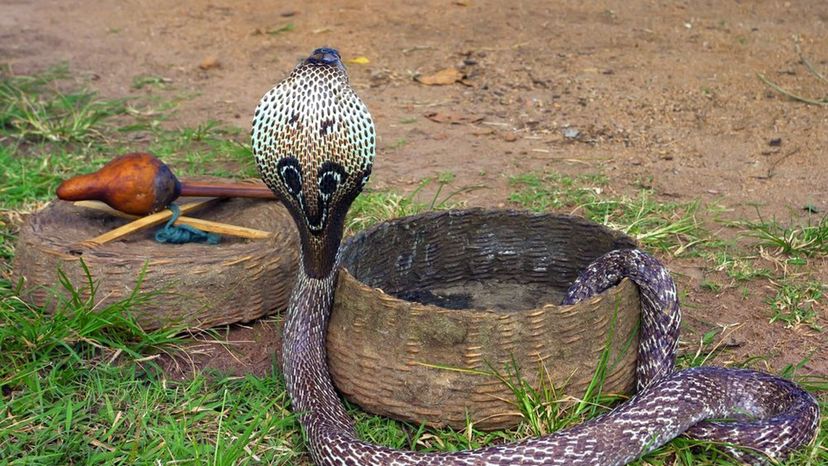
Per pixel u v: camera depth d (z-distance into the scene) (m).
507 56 3.49
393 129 2.90
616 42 3.62
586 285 2.08
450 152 2.79
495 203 2.58
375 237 2.20
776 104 3.01
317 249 2.04
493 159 2.77
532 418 1.99
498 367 1.99
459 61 3.46
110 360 2.13
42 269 2.19
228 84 3.29
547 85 3.21
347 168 2.02
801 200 2.59
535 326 1.98
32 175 2.62
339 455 1.92
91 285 2.14
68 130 2.83
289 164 2.01
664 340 2.04
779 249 2.43
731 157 2.77
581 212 2.55
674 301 2.04
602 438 1.92
